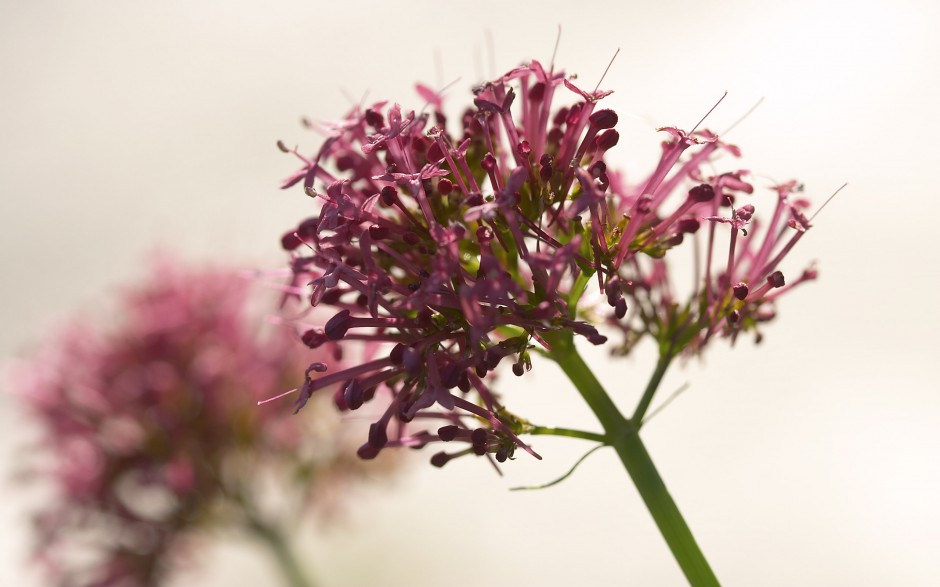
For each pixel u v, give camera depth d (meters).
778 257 0.22
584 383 0.22
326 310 0.29
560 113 0.22
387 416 0.21
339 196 0.21
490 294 0.20
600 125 0.21
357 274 0.21
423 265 0.22
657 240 0.22
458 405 0.21
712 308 0.22
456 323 0.21
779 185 0.22
